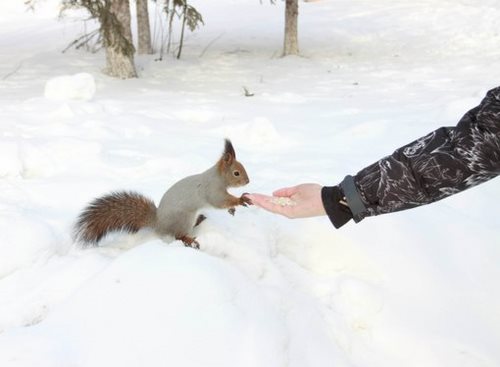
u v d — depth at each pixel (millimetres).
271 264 2512
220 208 2639
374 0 19688
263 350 1760
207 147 4344
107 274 2000
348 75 10234
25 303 2111
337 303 2381
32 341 1706
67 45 13641
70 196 3100
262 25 16828
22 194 3076
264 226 2766
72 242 2574
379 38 14898
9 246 2375
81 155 3844
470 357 2170
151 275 1952
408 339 2238
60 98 6074
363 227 2809
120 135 4668
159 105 6457
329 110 6148
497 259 2705
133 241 2611
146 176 3516
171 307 1836
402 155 1511
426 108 5965
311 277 2545
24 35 15492
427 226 2918
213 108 6305
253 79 10031
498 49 13039
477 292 2492
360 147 4387
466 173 1415
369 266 2596
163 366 1674
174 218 2535
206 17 18312
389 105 6469
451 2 18250
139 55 12617
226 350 1732
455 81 8688
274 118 5672
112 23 8727
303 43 14469
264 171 3662
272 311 2008
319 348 2045
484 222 3082
